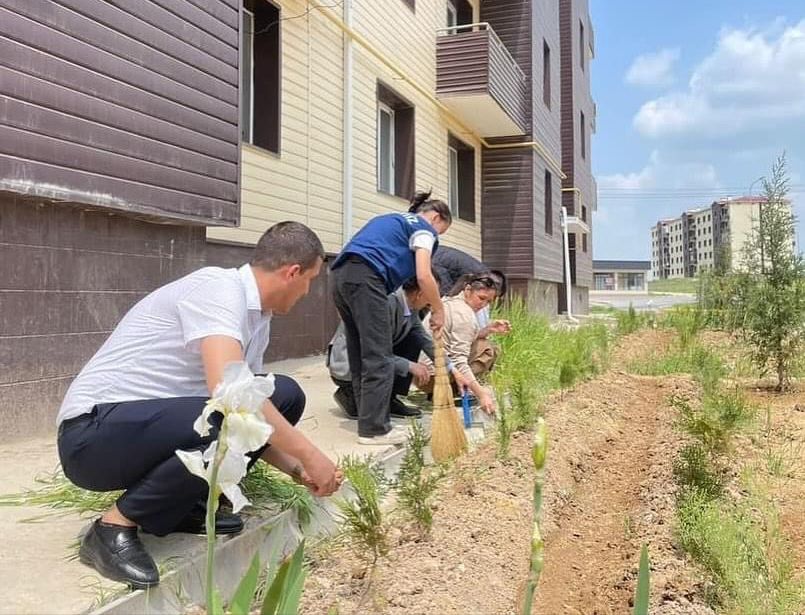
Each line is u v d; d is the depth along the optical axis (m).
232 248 8.40
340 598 2.83
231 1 7.02
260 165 8.92
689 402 6.97
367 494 3.09
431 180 14.58
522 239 17.64
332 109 10.66
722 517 3.47
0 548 2.89
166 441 2.60
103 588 2.54
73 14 5.20
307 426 5.43
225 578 2.94
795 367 8.30
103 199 5.45
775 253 8.34
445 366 4.64
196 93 6.50
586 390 7.39
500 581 3.10
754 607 2.76
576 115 26.47
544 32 19.45
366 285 4.79
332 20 10.54
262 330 2.92
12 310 4.90
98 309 5.62
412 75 13.48
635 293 82.69
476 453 4.84
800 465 4.96
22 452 4.54
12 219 4.91
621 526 3.99
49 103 5.00
